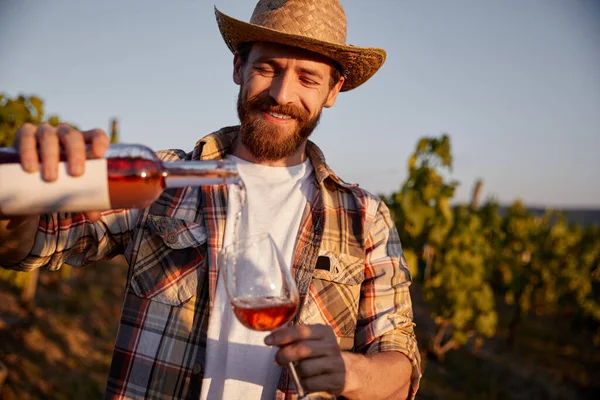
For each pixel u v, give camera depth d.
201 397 1.40
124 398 1.42
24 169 1.05
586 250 13.23
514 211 13.53
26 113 7.07
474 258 8.62
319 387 1.20
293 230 1.60
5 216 1.13
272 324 1.25
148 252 1.50
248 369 1.42
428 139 7.20
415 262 7.39
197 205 1.55
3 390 5.10
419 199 7.13
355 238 1.63
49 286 9.20
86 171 1.09
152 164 1.15
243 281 1.31
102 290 9.88
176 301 1.45
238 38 1.65
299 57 1.56
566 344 12.41
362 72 1.82
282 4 1.60
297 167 1.71
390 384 1.38
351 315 1.56
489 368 9.63
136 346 1.45
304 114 1.60
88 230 1.47
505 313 14.51
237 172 1.26
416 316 11.97
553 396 8.86
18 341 6.43
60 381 5.75
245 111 1.62
